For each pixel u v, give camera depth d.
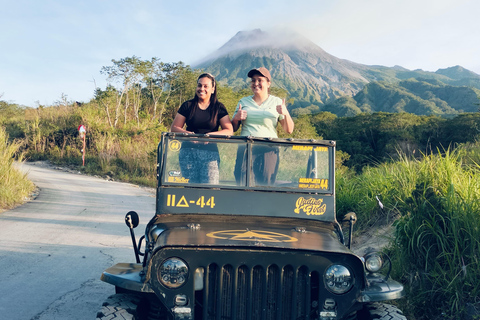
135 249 4.62
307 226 4.43
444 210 5.88
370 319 3.86
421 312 5.35
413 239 5.82
